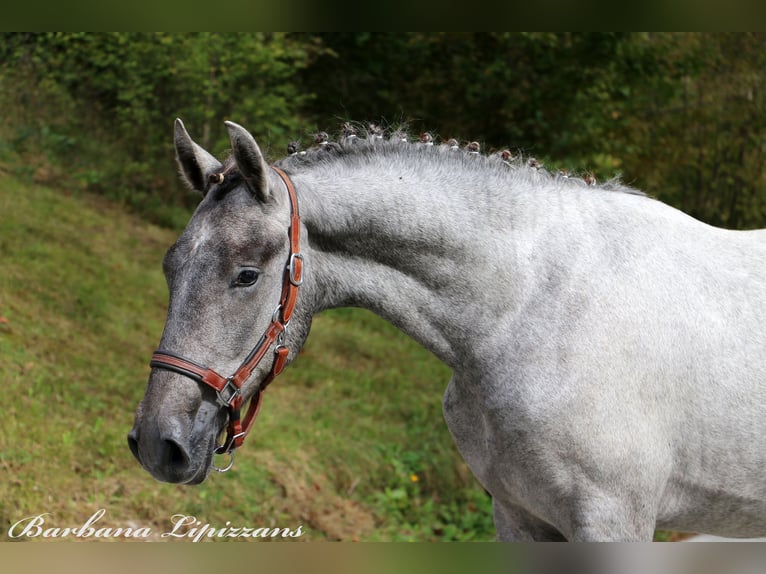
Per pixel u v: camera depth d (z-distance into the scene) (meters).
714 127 9.91
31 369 5.61
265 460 5.49
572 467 2.79
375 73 9.45
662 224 3.04
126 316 6.69
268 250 2.68
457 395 3.12
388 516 5.52
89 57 8.97
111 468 4.96
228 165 2.77
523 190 3.00
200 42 8.61
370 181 2.92
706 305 2.93
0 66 8.94
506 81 9.05
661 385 2.85
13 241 7.05
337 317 8.09
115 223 8.18
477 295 2.90
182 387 2.59
